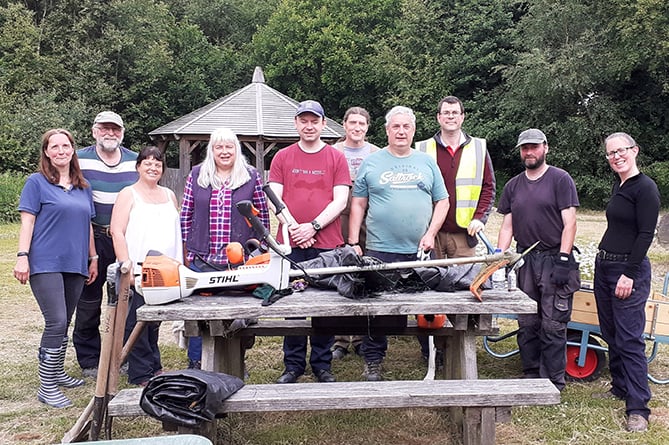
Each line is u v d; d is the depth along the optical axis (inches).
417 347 214.5
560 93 895.7
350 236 168.6
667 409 156.4
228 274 128.0
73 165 162.2
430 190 164.1
